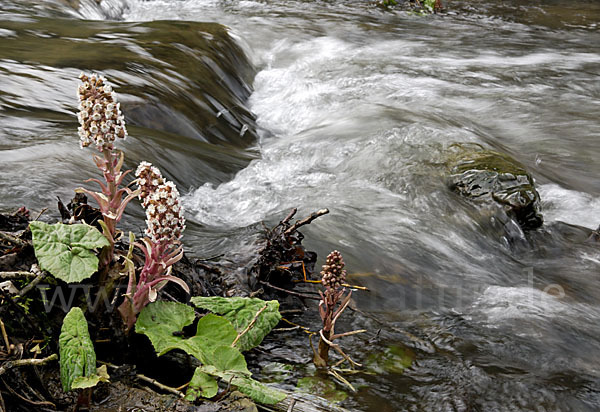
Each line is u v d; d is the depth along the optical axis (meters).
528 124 3.61
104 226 1.48
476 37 5.59
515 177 2.32
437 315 1.77
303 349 1.61
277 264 1.73
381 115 3.33
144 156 2.25
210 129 3.04
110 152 1.47
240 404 1.45
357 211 2.17
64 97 2.71
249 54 4.53
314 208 2.18
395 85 4.16
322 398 1.50
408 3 6.72
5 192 1.87
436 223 2.15
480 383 1.57
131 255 1.50
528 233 2.24
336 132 3.10
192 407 1.44
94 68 3.05
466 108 3.83
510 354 1.67
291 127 3.51
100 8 5.63
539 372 1.62
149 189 1.47
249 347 1.52
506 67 4.66
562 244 2.21
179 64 3.45
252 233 1.82
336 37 5.38
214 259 1.71
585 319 1.82
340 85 4.16
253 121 3.49
